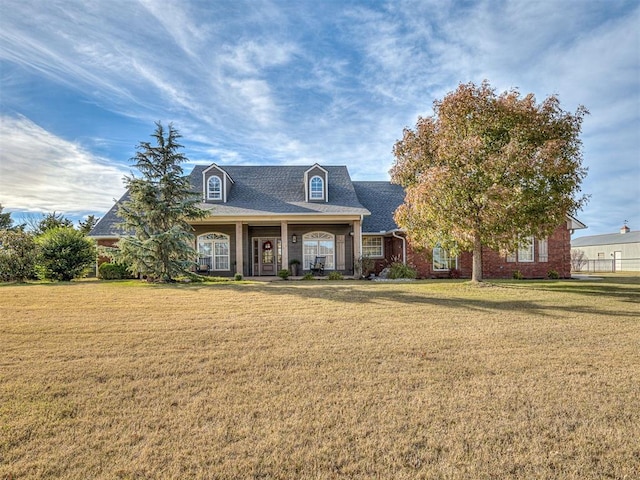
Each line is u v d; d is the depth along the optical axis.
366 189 24.08
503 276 19.94
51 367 4.66
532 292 12.20
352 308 8.98
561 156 12.32
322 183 20.27
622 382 4.19
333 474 2.55
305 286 13.98
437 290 12.67
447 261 19.77
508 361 4.93
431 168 12.98
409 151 14.88
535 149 12.41
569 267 20.19
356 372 4.53
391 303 9.76
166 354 5.24
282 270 17.89
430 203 12.68
